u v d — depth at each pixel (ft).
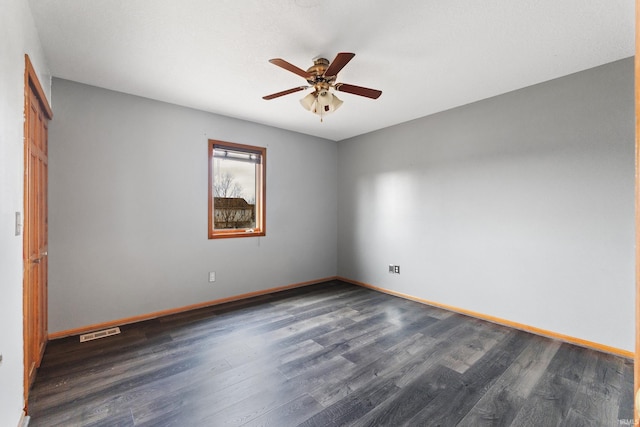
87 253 9.36
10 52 4.59
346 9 5.95
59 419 5.45
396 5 5.83
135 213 10.25
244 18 6.22
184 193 11.32
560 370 7.23
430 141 12.26
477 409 5.84
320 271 16.10
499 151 10.19
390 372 7.13
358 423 5.44
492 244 10.39
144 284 10.46
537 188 9.34
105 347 8.30
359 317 10.78
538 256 9.34
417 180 12.76
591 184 8.36
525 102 9.58
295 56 7.73
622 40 7.00
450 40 7.04
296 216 14.98
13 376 4.77
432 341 8.81
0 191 4.17
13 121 4.78
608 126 8.08
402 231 13.39
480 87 9.61
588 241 8.42
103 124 9.61
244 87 9.62
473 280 10.91
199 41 7.06
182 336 9.07
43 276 8.02
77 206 9.18
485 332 9.47
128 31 6.65
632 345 7.76
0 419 4.18
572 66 8.25
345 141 16.31
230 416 5.59
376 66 8.27
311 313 11.19
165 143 10.86
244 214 13.55
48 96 8.28
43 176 7.95
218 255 12.28
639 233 1.03
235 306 11.97
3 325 4.29
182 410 5.74
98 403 5.91
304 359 7.73
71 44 7.13
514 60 7.94
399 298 13.20
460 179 11.27
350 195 16.02
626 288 7.86
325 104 8.01
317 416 5.62
